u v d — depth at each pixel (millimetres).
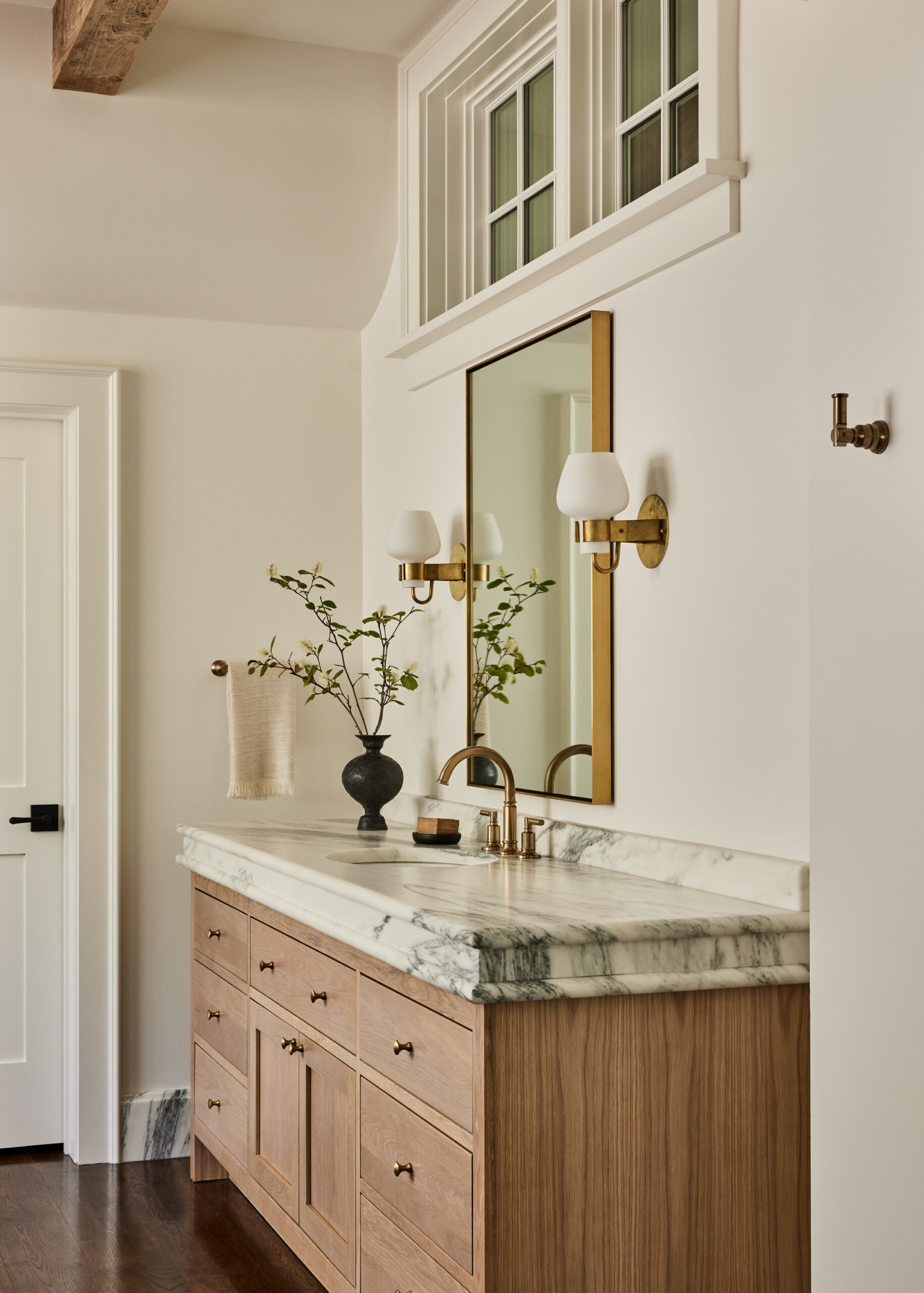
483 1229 1742
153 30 3131
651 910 1937
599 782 2494
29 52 3076
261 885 2760
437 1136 1900
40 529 3574
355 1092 2248
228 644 3658
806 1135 1913
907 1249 1533
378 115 3414
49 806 3551
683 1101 1847
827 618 1701
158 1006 3557
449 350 3186
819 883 1712
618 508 2322
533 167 3021
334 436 3805
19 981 3535
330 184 3453
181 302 3594
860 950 1629
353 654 3811
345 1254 2285
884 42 1596
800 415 1983
